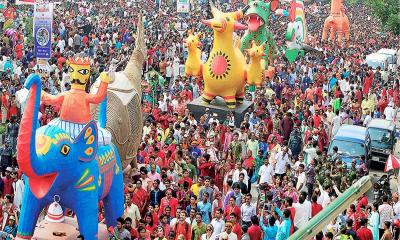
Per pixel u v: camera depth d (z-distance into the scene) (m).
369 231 18.67
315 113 29.95
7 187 20.28
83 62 16.75
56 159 15.85
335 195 20.53
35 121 15.22
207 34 53.22
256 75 31.23
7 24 49.38
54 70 34.84
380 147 29.86
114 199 18.36
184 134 25.28
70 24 52.16
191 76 33.41
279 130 28.92
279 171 23.92
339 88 34.25
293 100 34.59
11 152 23.30
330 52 51.12
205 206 19.52
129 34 49.19
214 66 31.06
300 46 47.50
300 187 22.31
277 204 19.67
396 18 58.00
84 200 16.62
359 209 19.47
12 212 18.89
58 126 16.38
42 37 34.06
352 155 27.62
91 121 16.28
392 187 27.05
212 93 31.61
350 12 93.25
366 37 66.75
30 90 15.16
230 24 30.69
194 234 18.09
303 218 18.78
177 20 61.50
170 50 44.72
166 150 23.73
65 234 16.73
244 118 29.47
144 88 31.77
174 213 19.34
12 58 41.25
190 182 21.23
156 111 27.95
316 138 27.84
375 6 59.34
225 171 23.58
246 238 17.81
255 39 39.44
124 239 17.34
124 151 21.81
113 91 21.44
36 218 16.59
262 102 31.27
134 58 23.08
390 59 48.41
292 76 39.16
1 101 28.38
